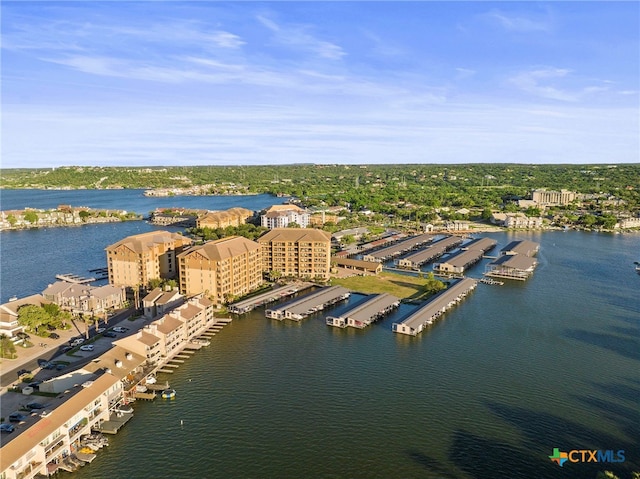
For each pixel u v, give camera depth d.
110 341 183.00
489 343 188.75
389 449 120.75
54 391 141.12
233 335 195.50
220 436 125.44
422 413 136.88
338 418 134.00
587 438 126.19
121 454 117.56
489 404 142.12
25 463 104.44
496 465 115.06
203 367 165.00
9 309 195.25
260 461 115.69
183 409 138.00
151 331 166.12
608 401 144.62
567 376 160.62
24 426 116.69
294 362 169.50
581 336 197.12
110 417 132.00
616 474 111.88
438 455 118.56
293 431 127.75
